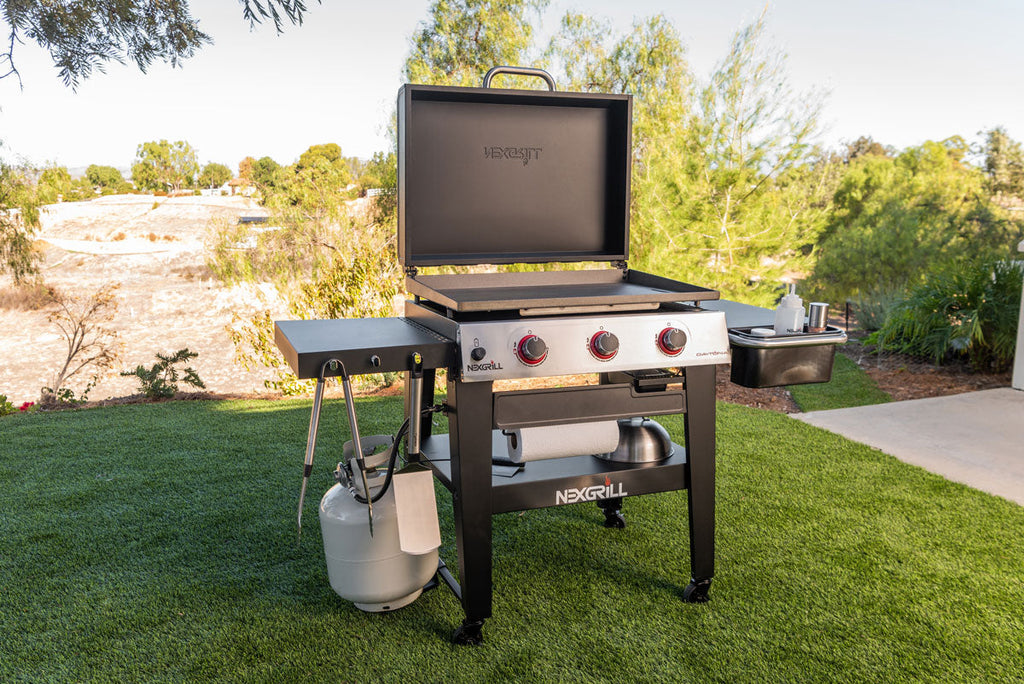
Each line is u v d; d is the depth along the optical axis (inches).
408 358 65.3
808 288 338.0
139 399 191.2
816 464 126.5
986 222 337.1
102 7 154.3
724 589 83.2
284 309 221.1
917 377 197.6
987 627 74.9
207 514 104.6
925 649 70.9
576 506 109.5
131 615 77.1
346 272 210.5
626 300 69.9
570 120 83.0
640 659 69.4
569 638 73.2
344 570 74.4
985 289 195.5
